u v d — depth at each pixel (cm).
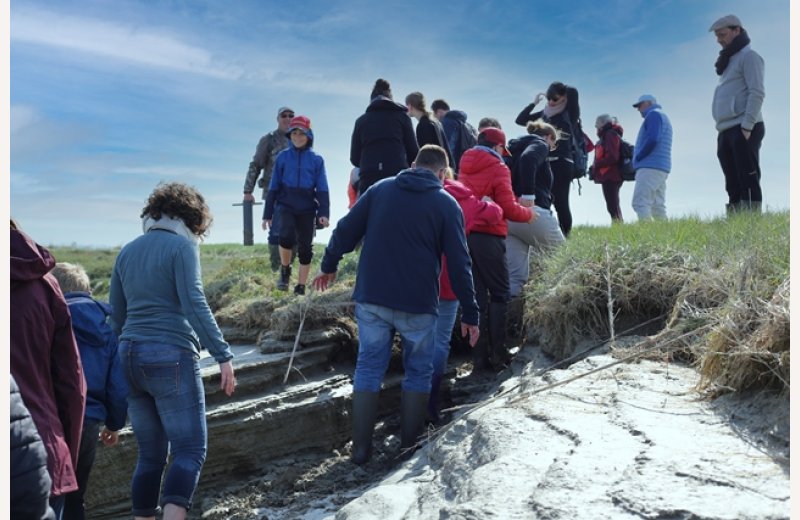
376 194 577
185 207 479
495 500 325
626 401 432
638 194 1057
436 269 570
